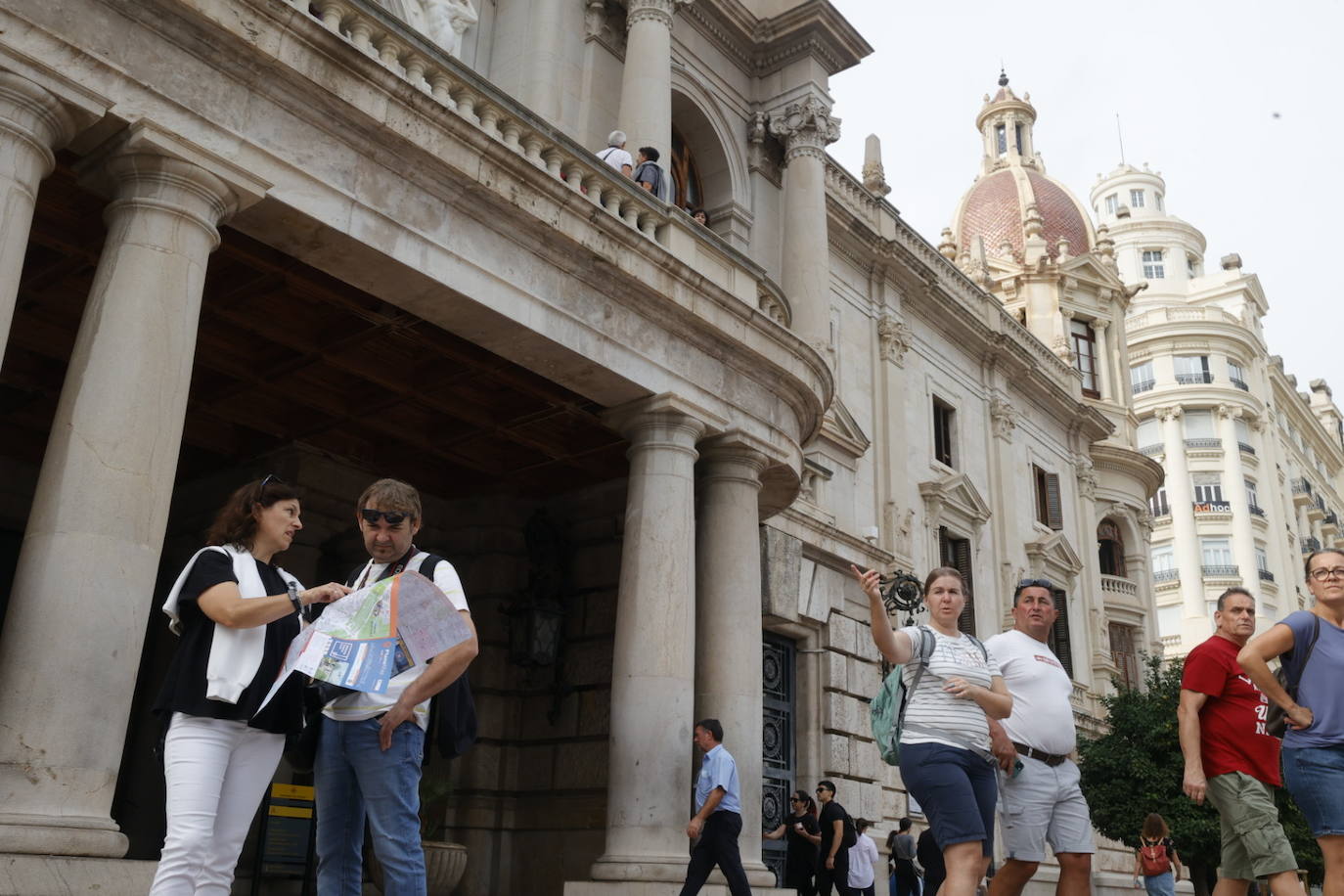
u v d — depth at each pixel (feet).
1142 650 117.29
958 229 149.79
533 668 49.52
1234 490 214.28
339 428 47.11
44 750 21.42
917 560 81.51
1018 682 23.94
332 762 16.49
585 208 35.40
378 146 30.50
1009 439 99.45
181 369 25.08
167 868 14.42
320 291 36.14
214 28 26.78
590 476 50.72
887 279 86.02
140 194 25.59
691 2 59.16
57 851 20.83
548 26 53.98
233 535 16.69
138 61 25.79
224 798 15.38
